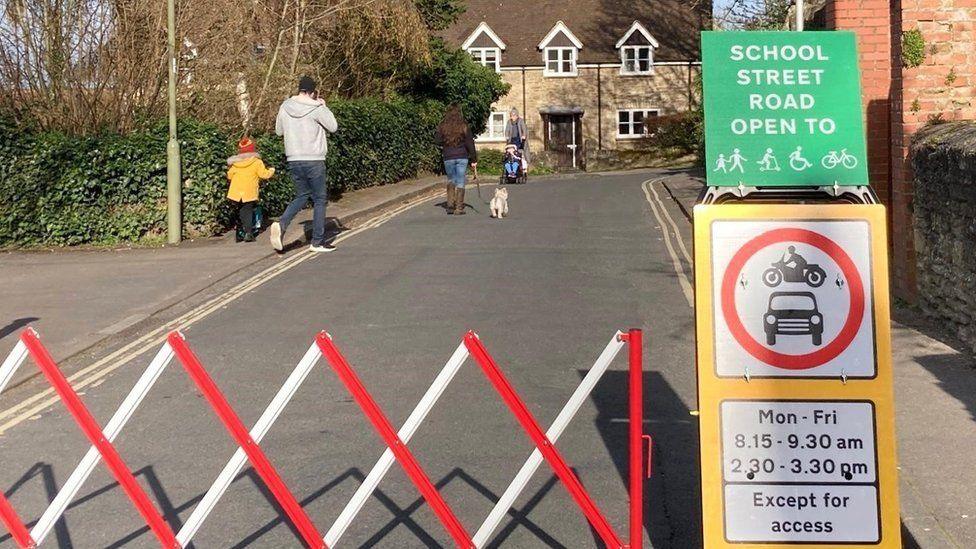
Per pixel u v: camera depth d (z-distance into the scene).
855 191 4.79
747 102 4.88
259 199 17.05
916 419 6.34
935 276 8.84
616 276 12.56
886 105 11.00
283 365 8.70
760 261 4.54
